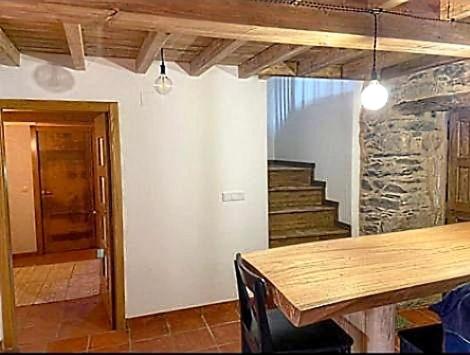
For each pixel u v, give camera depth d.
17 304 4.28
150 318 3.82
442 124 4.17
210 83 3.90
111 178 3.65
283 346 1.98
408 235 3.13
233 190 4.08
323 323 2.23
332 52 3.42
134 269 3.77
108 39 3.01
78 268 5.64
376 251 2.72
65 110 3.47
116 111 3.60
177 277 3.94
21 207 6.36
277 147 6.49
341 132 4.87
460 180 4.04
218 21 2.09
